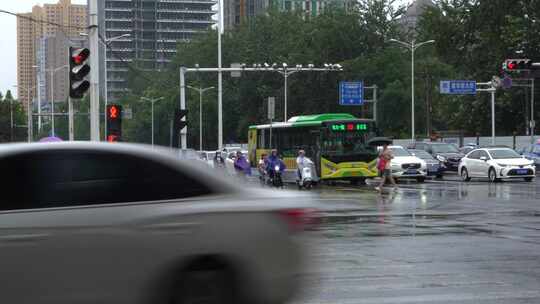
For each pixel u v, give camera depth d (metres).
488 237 15.86
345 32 100.44
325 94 98.75
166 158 7.41
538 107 72.56
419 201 26.53
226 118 120.81
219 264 7.29
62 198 6.98
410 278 11.01
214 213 7.28
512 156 39.62
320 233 16.78
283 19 112.44
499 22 68.19
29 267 6.73
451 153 52.44
